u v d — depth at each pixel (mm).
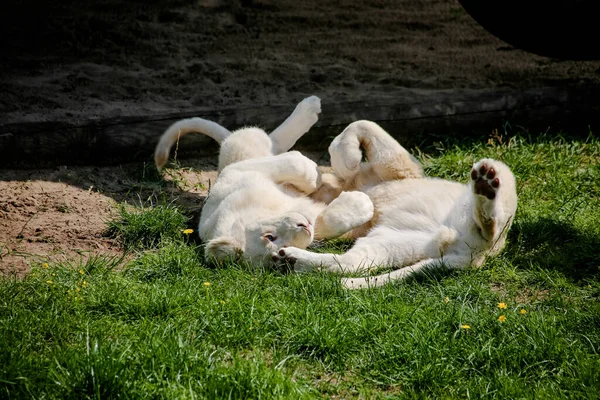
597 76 17000
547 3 12867
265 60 16906
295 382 6695
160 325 7449
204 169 12297
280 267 8789
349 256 8922
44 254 9273
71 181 11406
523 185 11531
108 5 19594
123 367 6449
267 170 9820
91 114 13047
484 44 19406
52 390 6336
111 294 8000
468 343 7355
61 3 19312
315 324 7430
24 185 11078
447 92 15219
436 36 19844
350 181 10219
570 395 6566
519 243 9688
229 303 7812
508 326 7625
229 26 19234
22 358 6711
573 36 13273
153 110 13500
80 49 16625
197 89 14859
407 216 9422
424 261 8883
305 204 9617
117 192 11289
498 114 13734
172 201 11070
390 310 7871
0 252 9172
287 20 20188
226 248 8797
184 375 6551
